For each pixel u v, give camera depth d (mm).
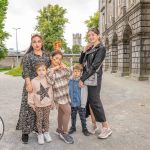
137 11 21016
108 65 38312
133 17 22250
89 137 5598
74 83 5586
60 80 5188
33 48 5336
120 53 27438
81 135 5715
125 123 6773
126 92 12977
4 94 12141
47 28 49469
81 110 5648
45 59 5266
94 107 5434
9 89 14180
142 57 20625
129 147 5059
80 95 5578
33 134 5754
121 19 26594
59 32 49875
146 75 20688
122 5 27344
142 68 20672
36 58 5184
